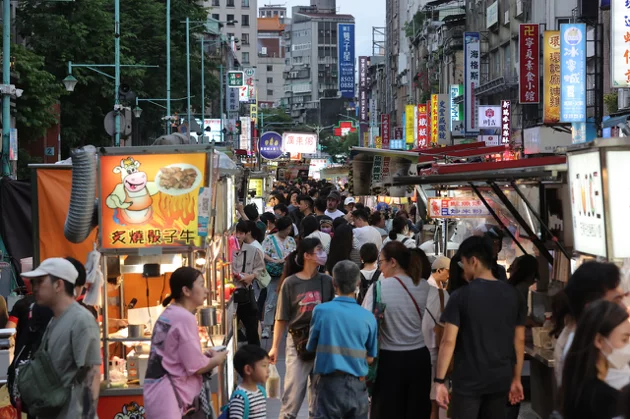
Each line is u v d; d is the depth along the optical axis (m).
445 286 10.30
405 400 7.94
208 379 7.11
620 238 6.86
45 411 6.31
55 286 6.34
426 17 88.75
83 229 7.94
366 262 10.70
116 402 7.83
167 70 53.59
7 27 24.03
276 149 44.72
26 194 12.85
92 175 7.84
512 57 52.41
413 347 7.86
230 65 136.00
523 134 34.06
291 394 8.79
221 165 9.39
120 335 8.15
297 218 21.89
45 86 34.72
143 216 7.96
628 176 6.88
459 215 11.93
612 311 4.48
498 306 6.91
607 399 4.37
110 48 45.62
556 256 9.12
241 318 13.00
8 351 8.15
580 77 29.84
